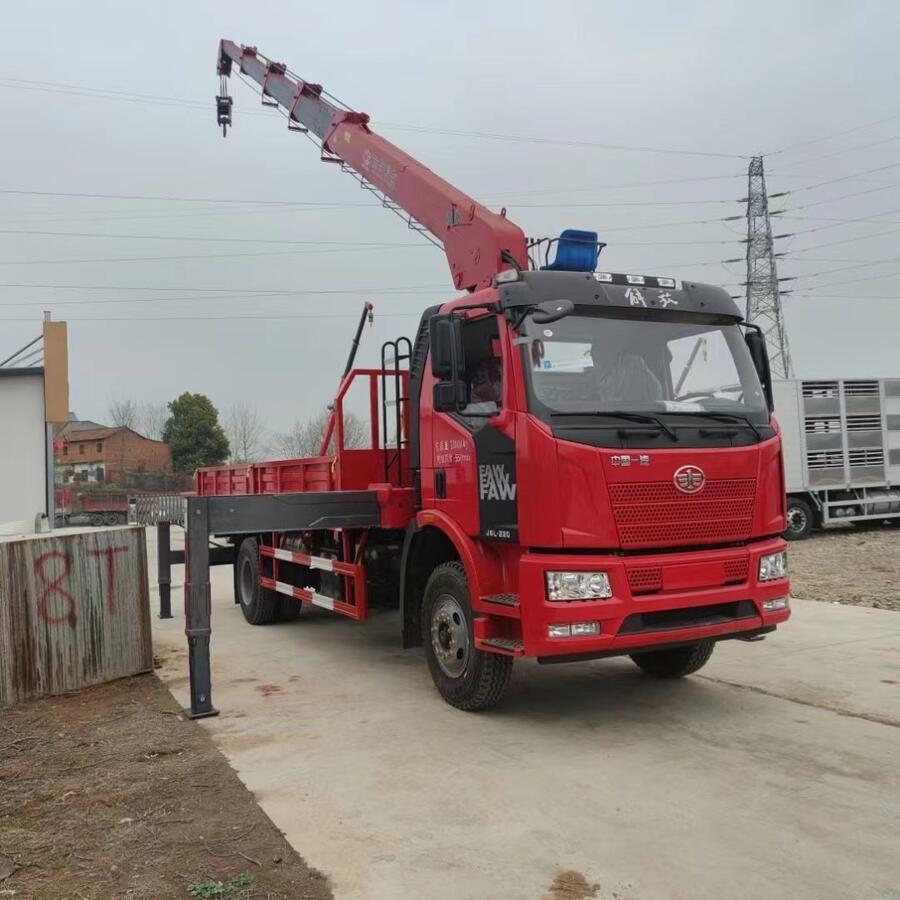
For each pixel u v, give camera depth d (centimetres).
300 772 464
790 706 579
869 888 329
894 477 1861
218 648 823
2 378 1677
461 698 575
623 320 541
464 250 740
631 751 492
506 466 510
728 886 332
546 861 354
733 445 532
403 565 645
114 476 6347
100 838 382
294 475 836
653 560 491
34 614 629
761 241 3728
